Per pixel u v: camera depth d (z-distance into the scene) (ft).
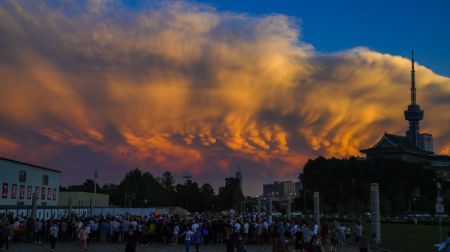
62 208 218.38
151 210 313.32
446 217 400.88
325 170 523.29
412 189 499.51
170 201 585.22
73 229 142.00
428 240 154.20
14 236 138.31
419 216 416.87
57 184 283.59
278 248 76.54
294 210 545.44
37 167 250.57
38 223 135.95
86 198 339.57
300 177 558.56
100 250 116.67
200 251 117.50
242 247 82.48
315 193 181.06
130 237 77.82
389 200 466.70
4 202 213.05
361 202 456.86
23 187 233.76
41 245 129.18
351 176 499.92
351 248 129.59
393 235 180.86
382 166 516.32
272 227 142.61
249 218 172.14
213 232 142.61
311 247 87.30
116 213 278.87
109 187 650.43
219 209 642.22
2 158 211.00
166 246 132.26
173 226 142.00
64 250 115.55
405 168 517.96
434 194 504.43
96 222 143.33
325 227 129.90
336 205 479.82
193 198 589.73
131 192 540.93
